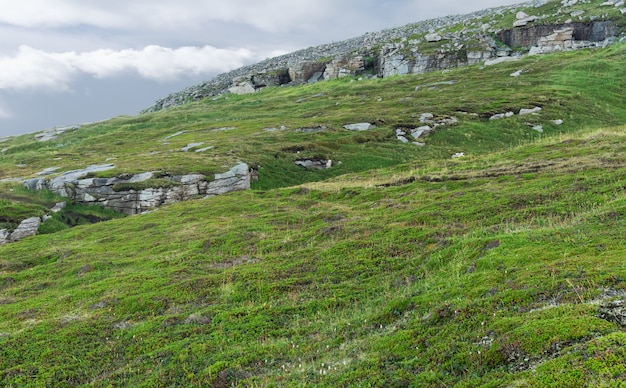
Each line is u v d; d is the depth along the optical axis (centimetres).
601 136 4347
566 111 8194
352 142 7456
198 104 17225
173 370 1448
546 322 947
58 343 1762
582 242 1525
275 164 6725
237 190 5888
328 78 17562
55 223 5066
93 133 12019
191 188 5703
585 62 11069
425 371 1008
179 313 1966
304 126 8688
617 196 2311
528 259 1484
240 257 2791
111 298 2209
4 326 2014
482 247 1792
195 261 2764
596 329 869
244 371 1359
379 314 1499
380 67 16788
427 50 15650
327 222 3316
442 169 4569
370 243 2500
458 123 7969
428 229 2534
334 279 2136
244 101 15375
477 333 1060
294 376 1223
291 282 2164
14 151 10869
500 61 13538
